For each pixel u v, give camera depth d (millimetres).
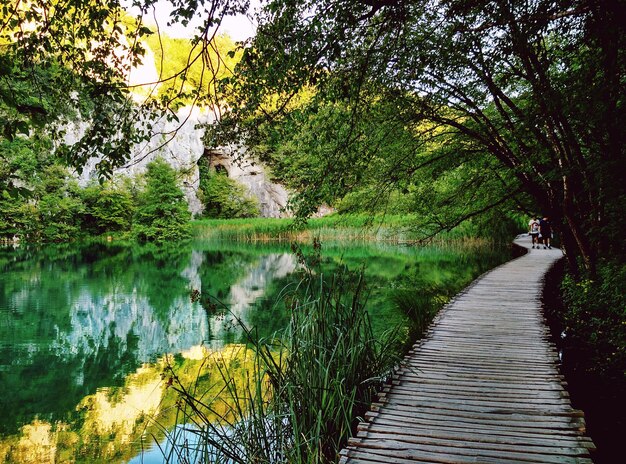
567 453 2730
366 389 3916
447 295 10023
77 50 3662
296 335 3742
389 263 16891
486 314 6598
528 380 3971
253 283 13781
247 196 42969
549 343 5105
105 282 14242
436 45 6035
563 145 7164
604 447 3557
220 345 7406
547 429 3047
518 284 9195
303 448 3123
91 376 6312
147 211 33812
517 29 4891
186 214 34562
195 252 25531
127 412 5160
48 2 3584
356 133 6137
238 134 4898
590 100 4785
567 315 7570
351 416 3389
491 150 8750
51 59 3691
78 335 8344
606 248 7172
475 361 4512
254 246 29594
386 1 4008
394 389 3807
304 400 3340
